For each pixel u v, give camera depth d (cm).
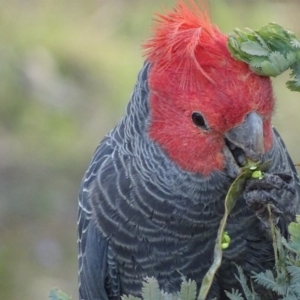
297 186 855
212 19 799
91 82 1852
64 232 1689
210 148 765
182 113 766
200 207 796
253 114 733
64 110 1820
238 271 786
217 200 793
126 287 865
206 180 784
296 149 1564
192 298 681
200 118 755
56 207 1717
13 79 1817
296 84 706
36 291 1579
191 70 748
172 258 823
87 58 1878
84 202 881
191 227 805
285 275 694
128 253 838
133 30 1906
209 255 817
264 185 745
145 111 810
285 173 776
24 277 1608
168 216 805
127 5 1939
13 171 1770
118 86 1831
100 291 877
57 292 710
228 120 736
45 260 1639
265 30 716
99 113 1811
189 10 787
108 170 852
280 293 695
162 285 835
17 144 1803
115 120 1783
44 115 1819
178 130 773
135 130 827
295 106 1627
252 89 729
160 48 783
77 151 1780
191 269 824
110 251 852
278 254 715
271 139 768
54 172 1766
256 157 736
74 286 1600
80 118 1820
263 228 793
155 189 804
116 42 1902
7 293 1580
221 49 741
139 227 820
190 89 751
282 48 711
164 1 1784
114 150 865
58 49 1880
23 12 1969
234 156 770
